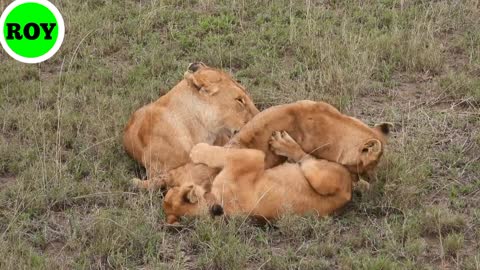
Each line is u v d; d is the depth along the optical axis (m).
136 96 14.44
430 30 16.12
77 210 11.62
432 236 10.87
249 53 15.86
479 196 11.67
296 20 16.89
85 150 12.69
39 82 15.34
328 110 11.40
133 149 12.27
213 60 15.71
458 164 12.43
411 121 13.55
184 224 10.91
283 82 14.67
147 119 12.11
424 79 15.03
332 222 11.00
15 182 12.27
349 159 11.19
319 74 14.72
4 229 11.23
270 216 10.88
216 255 10.27
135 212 11.21
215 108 11.91
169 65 15.59
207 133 12.00
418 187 11.69
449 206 11.45
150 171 12.01
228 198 10.86
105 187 11.98
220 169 11.12
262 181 10.88
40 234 11.06
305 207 10.90
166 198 11.01
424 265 10.16
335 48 15.50
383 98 14.44
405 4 17.59
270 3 17.67
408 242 10.55
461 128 13.33
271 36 16.34
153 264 10.28
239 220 10.80
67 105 14.27
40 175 12.13
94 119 13.61
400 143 12.64
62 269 10.28
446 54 15.88
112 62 16.05
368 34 16.30
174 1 17.97
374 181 11.60
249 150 10.98
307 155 11.17
